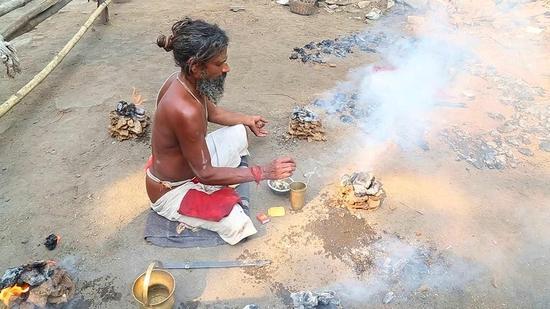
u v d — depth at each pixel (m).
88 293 3.24
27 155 4.59
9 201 4.03
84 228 3.76
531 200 4.03
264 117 5.13
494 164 4.44
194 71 3.13
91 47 6.82
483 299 3.20
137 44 6.92
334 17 7.93
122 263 3.46
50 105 5.40
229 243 3.58
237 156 4.11
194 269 3.39
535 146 4.71
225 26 7.50
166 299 2.90
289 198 4.03
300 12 7.93
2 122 5.09
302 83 5.81
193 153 3.28
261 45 6.83
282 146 4.67
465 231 3.72
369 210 3.88
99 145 4.72
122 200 4.04
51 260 3.47
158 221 3.72
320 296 3.05
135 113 4.80
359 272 3.38
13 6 5.30
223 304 3.15
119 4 8.48
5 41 4.73
